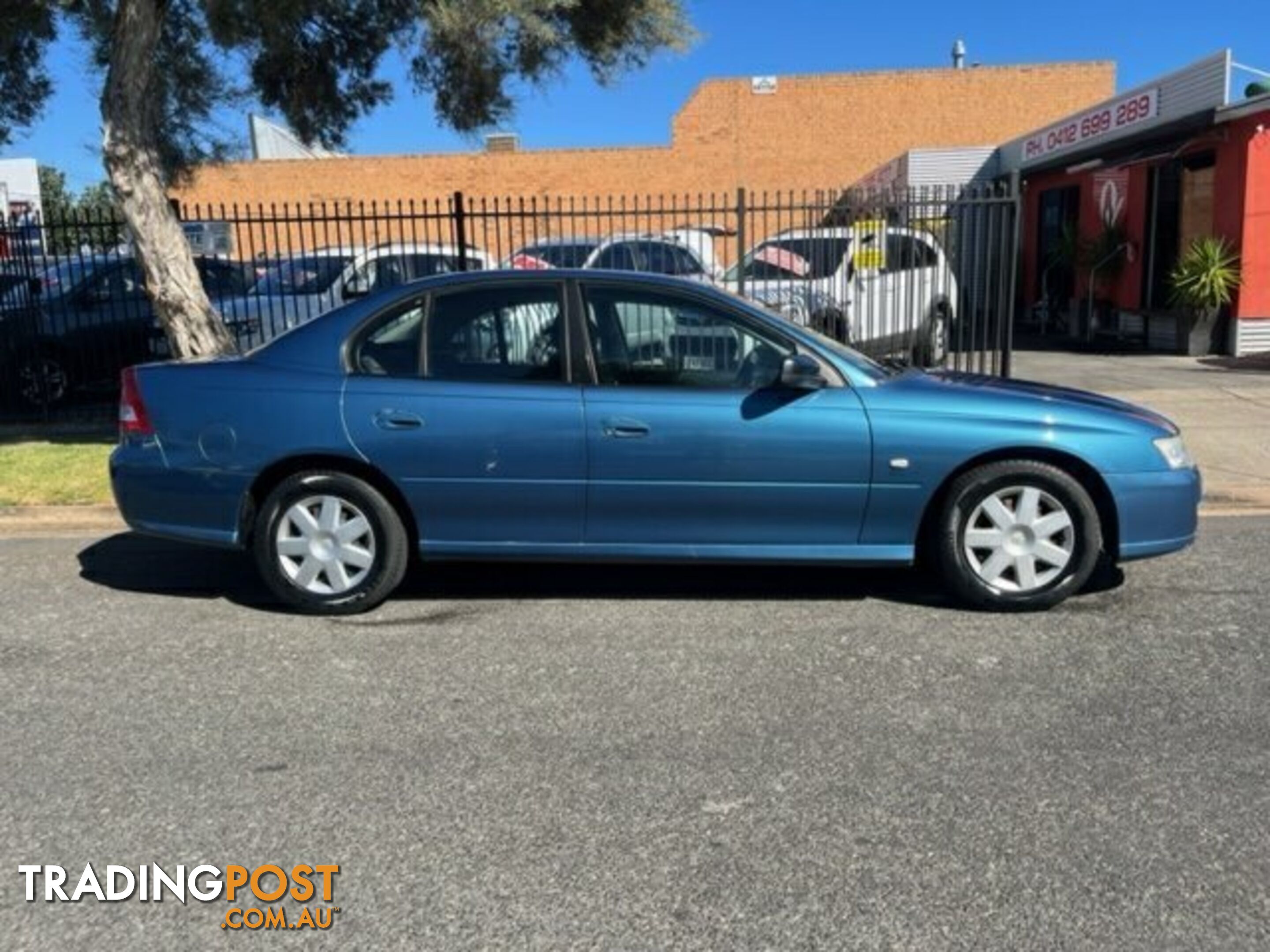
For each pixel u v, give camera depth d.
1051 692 4.48
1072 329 19.06
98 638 5.32
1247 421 9.98
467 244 13.52
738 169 31.88
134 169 8.86
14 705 4.52
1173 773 3.77
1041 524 5.34
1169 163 16.34
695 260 13.28
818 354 5.33
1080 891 3.09
